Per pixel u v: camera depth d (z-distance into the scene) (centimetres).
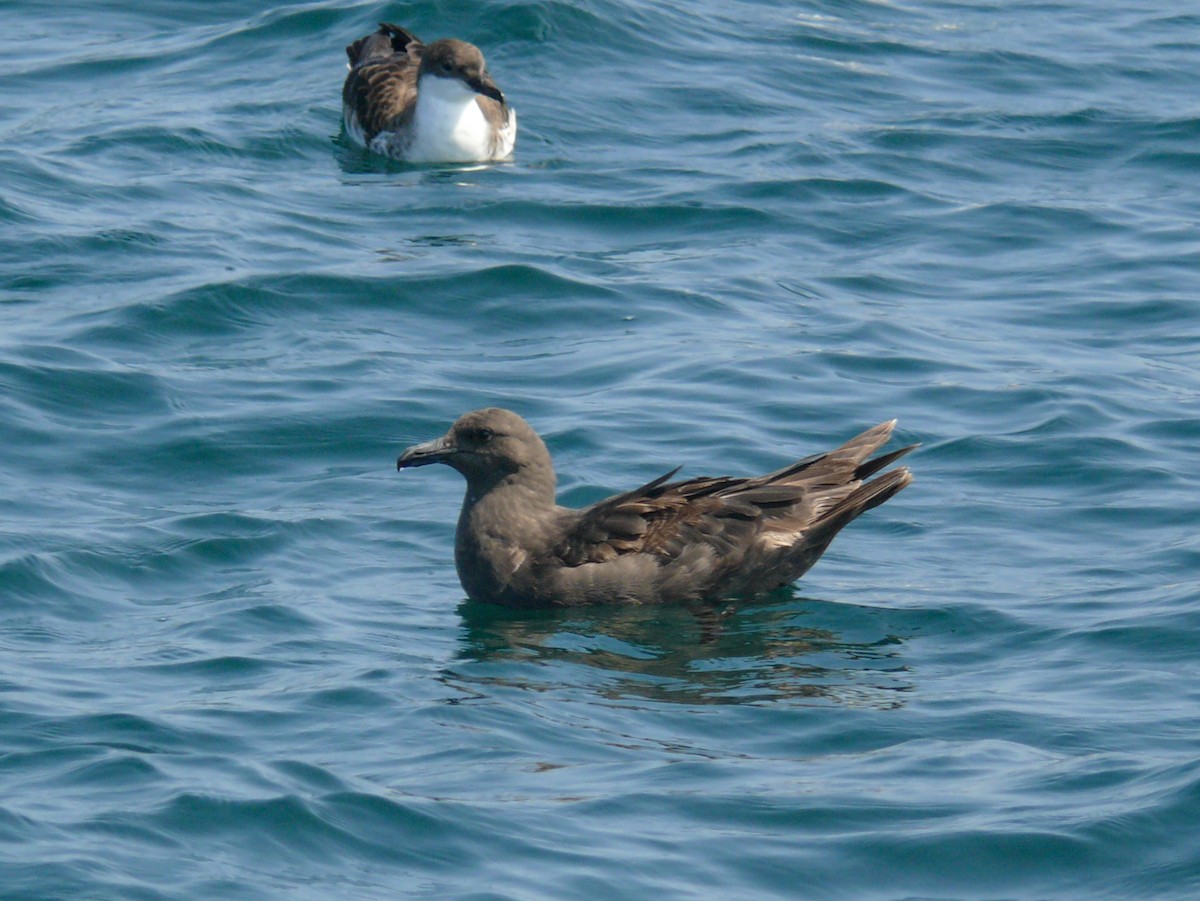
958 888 990
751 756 1138
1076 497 1612
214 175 2439
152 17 3095
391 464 1692
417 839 1016
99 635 1337
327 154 2603
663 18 2994
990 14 3175
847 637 1359
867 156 2527
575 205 2355
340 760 1116
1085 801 1060
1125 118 2669
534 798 1066
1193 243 2248
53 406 1750
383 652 1316
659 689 1258
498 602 1448
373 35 2755
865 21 3100
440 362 1903
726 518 1448
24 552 1449
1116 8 3228
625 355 1920
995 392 1827
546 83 2772
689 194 2391
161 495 1612
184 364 1870
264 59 2895
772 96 2752
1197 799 1046
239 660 1282
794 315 2038
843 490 1464
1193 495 1597
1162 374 1881
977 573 1471
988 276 2172
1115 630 1328
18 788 1064
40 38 2978
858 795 1076
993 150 2564
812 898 977
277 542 1520
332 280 2070
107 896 947
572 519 1473
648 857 1004
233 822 1025
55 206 2261
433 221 2316
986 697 1227
